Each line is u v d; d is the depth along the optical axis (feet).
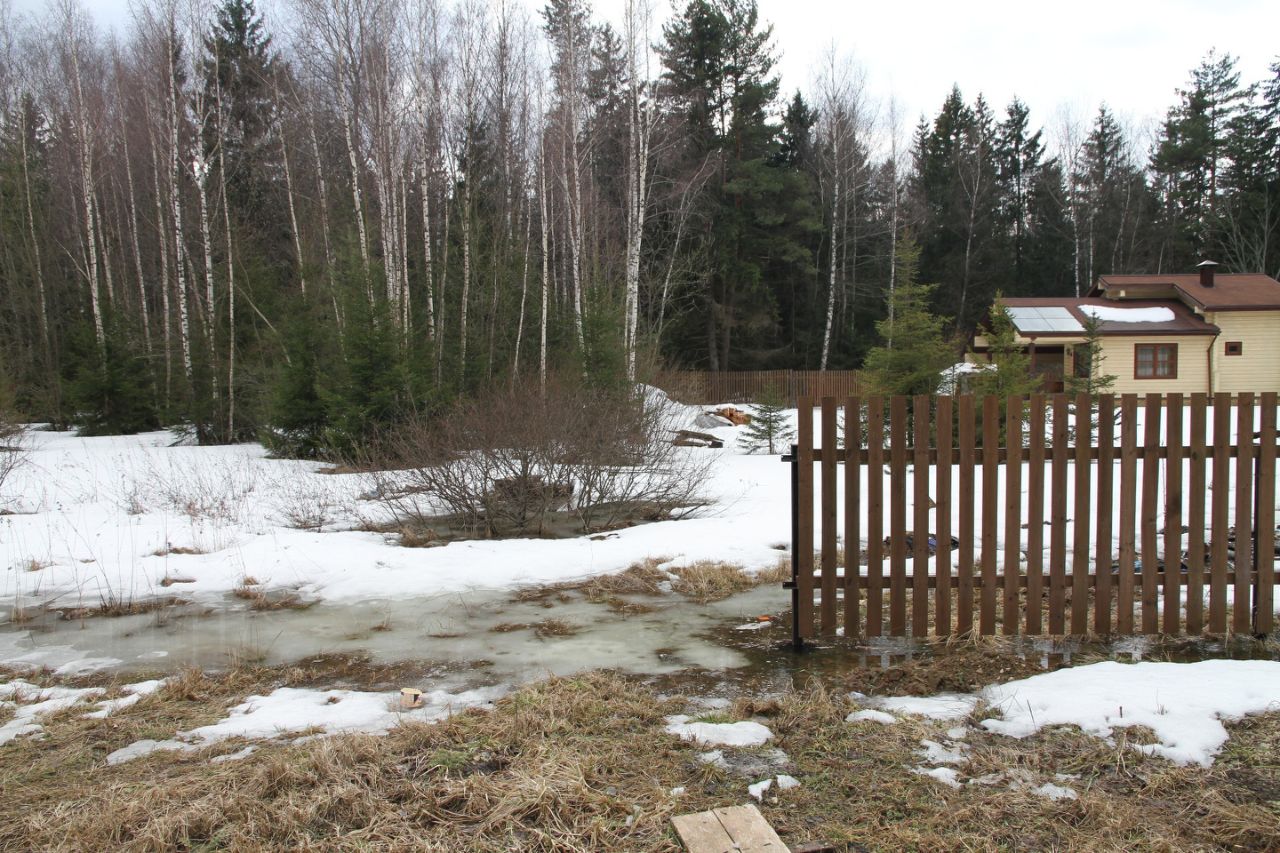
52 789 10.21
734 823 8.63
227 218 74.23
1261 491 15.02
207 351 69.87
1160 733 10.68
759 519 29.60
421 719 12.37
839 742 10.98
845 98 121.80
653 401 45.16
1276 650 14.58
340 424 48.67
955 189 145.89
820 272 135.23
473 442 28.81
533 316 83.51
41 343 92.63
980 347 84.94
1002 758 10.29
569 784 9.57
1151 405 14.87
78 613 19.83
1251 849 8.18
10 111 95.61
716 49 110.22
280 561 24.39
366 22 65.51
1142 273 148.25
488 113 82.53
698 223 109.40
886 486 34.58
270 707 13.26
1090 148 157.79
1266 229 134.21
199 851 8.53
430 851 8.29
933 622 16.71
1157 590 15.24
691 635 17.07
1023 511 27.40
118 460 49.80
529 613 19.10
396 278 64.23
